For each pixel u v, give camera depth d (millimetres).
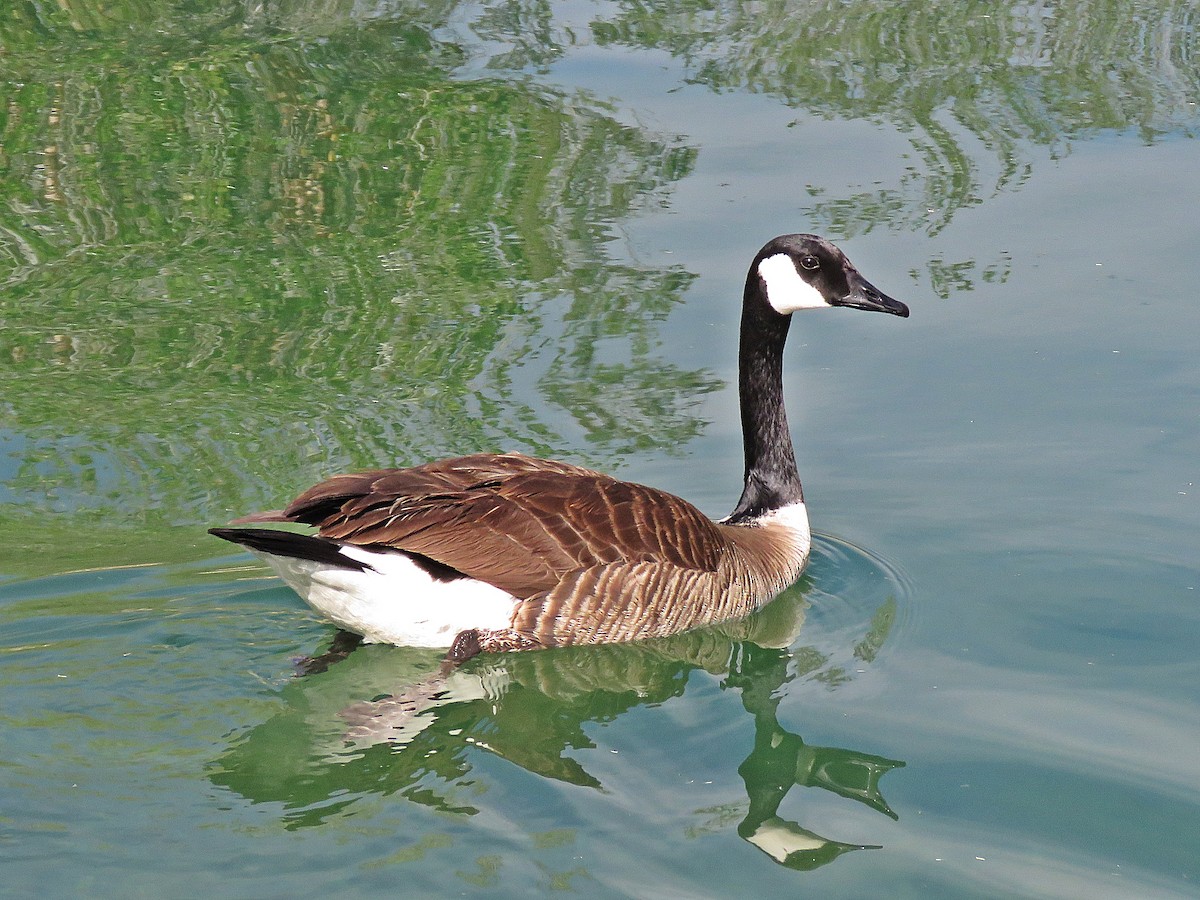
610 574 9750
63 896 6973
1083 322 14383
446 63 20406
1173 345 13875
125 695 8977
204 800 7848
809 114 19016
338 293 14930
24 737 8453
